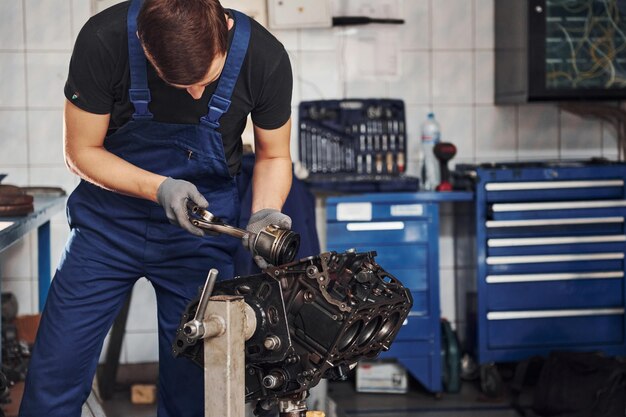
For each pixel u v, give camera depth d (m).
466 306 5.32
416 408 4.84
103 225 2.60
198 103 2.43
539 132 5.52
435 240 4.95
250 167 3.76
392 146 5.32
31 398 2.58
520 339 5.01
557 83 5.17
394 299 1.99
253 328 1.90
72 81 2.38
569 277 5.00
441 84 5.45
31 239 5.25
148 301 5.33
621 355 5.07
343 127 5.28
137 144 2.51
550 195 4.96
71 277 2.59
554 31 5.14
